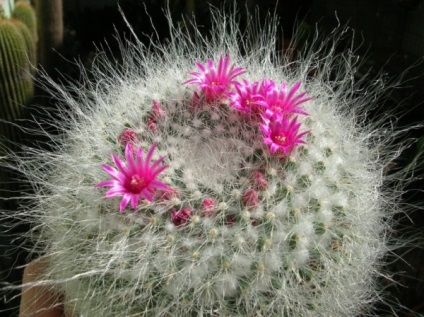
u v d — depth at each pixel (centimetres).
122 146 12
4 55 18
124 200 10
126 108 13
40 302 13
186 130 12
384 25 20
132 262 10
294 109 12
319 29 20
